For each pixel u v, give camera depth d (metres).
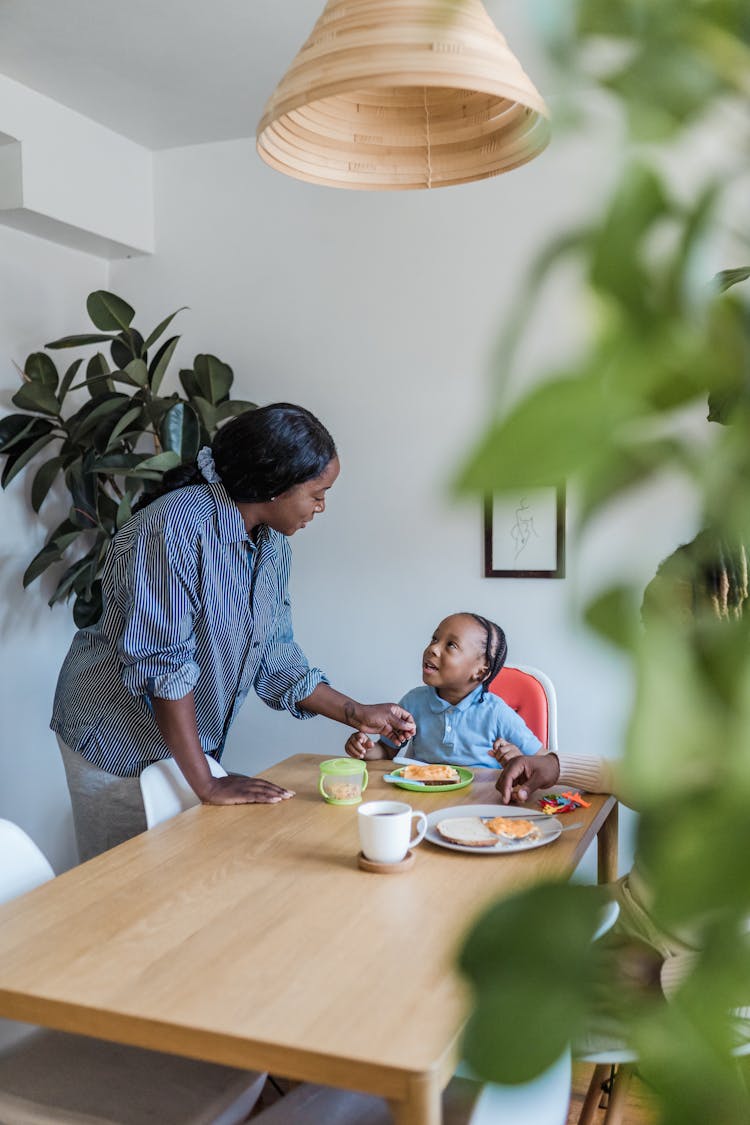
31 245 3.47
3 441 3.27
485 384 0.17
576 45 0.19
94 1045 1.66
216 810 1.99
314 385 3.52
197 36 2.86
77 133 3.36
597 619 0.17
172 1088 1.54
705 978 0.19
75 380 3.69
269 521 2.17
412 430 3.39
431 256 3.34
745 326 0.18
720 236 0.19
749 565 0.21
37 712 3.56
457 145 1.78
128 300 3.80
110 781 2.34
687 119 0.19
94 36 2.86
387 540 3.42
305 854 1.73
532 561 3.21
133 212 3.63
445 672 2.54
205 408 3.31
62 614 3.67
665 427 0.18
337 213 3.46
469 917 0.20
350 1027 1.14
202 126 3.50
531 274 0.18
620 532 1.67
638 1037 0.19
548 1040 0.18
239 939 1.39
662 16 0.19
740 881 0.17
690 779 0.17
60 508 3.64
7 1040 1.67
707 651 0.18
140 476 3.14
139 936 1.41
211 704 2.25
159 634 2.04
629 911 0.49
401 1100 1.06
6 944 1.39
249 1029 1.14
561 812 1.97
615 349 0.17
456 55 1.35
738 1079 0.19
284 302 3.55
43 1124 1.46
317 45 1.41
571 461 0.16
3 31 2.82
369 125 1.77
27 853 1.79
